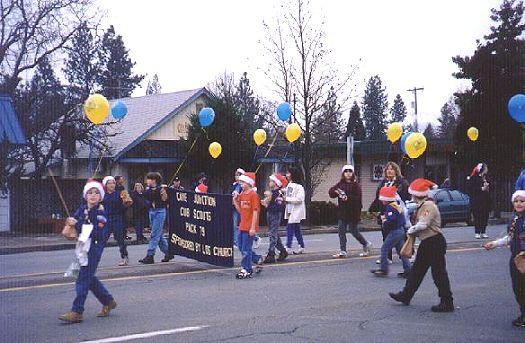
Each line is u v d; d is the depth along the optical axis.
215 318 7.92
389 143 31.81
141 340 6.82
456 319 7.92
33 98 27.58
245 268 11.02
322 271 11.79
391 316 8.07
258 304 8.80
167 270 11.80
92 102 10.52
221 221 11.82
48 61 28.22
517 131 28.16
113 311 8.34
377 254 14.00
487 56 28.36
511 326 7.56
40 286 10.23
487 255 14.13
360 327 7.46
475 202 17.73
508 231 7.74
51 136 28.38
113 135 28.03
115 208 12.41
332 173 35.03
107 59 58.22
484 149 28.69
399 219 11.00
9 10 26.30
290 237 14.09
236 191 12.83
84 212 7.82
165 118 29.80
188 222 12.48
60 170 31.36
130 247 17.75
